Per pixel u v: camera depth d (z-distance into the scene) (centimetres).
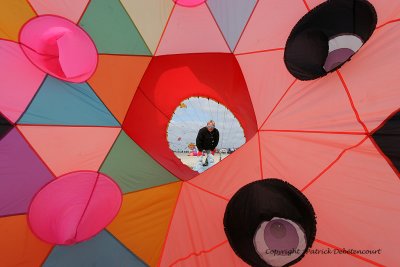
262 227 354
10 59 337
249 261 344
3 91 331
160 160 492
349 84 326
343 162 332
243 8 430
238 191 380
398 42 293
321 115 350
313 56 357
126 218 397
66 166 367
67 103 386
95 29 419
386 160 299
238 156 432
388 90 295
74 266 342
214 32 473
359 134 317
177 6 456
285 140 384
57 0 385
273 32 405
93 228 362
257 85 432
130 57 466
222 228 388
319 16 344
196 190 441
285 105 390
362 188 315
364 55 315
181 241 398
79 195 368
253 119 472
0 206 310
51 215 339
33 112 352
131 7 442
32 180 334
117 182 409
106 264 359
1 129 324
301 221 339
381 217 301
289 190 354
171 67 524
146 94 518
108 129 428
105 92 436
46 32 365
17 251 315
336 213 328
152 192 432
